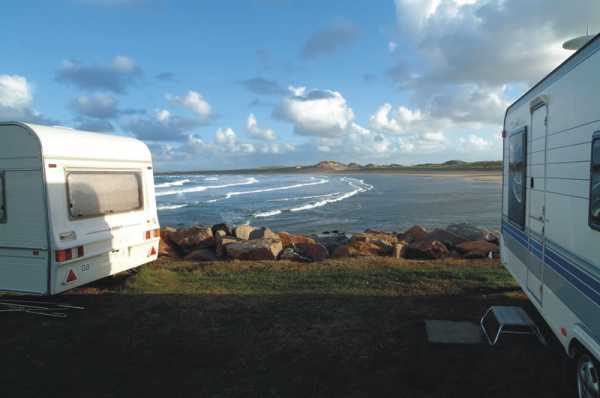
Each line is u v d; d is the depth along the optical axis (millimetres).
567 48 4727
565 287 3957
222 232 13703
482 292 6875
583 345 3488
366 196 41188
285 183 72875
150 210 8164
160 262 9500
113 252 7273
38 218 6117
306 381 4297
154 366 4676
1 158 6199
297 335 5387
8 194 6223
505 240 6633
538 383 4117
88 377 4461
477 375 4297
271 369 4562
